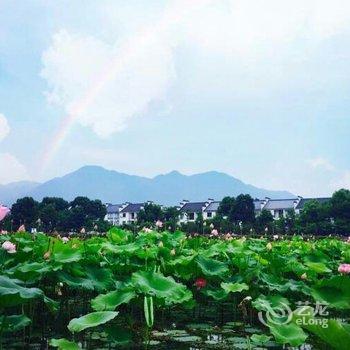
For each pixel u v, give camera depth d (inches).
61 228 2960.1
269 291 332.8
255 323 318.3
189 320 329.4
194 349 243.3
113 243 489.1
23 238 485.7
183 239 546.9
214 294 318.3
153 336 272.8
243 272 370.9
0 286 189.0
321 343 242.8
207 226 1963.6
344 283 234.4
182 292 249.0
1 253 326.0
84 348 243.3
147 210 2824.8
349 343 127.9
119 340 223.5
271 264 389.4
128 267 360.5
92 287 287.6
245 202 3011.8
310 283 382.3
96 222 2591.0
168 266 373.4
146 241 461.1
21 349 241.8
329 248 630.5
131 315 319.0
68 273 299.4
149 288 241.3
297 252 559.2
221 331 289.3
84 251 371.9
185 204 4448.8
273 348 245.9
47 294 337.1
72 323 189.0
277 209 3971.5
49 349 242.7
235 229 2438.5
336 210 2522.1
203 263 363.3
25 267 274.2
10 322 205.9
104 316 189.2
